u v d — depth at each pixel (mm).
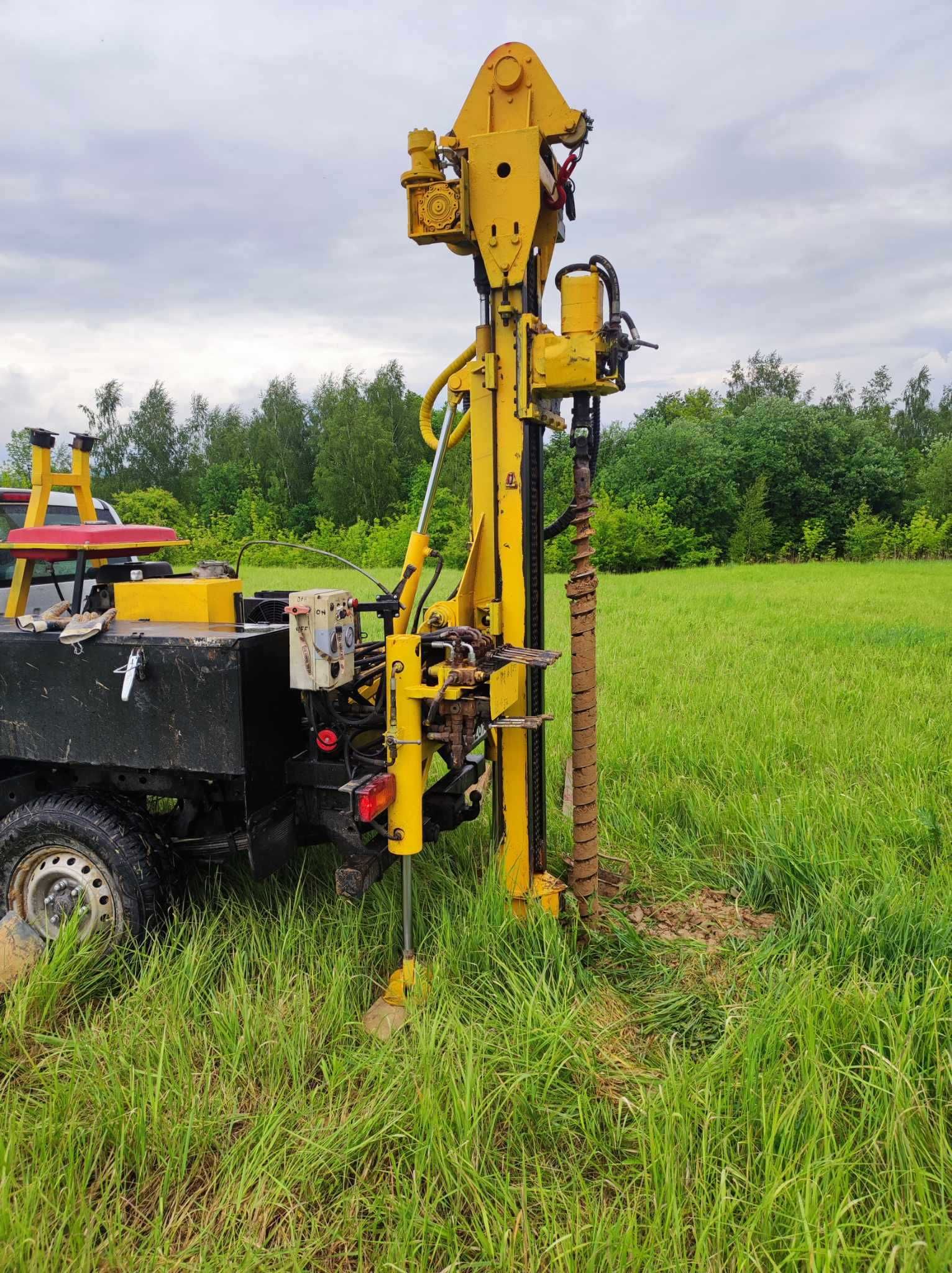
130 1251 2143
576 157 3461
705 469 34562
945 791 4938
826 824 4379
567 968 3248
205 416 72875
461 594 3654
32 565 3832
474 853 4262
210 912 3670
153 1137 2463
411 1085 2617
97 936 3340
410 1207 2174
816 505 37719
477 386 3584
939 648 9742
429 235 3352
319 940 3502
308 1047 2861
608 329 3428
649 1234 2082
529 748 3680
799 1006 2805
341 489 54688
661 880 4254
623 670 8523
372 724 3342
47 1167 2295
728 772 5375
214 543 35688
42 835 3381
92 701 3299
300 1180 2330
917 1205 2094
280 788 3393
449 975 3219
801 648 9930
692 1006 3191
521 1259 2098
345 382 63750
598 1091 2693
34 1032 2969
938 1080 2504
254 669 3186
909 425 70500
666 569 31078
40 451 3770
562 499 29891
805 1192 2148
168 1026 2867
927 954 3234
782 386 67938
